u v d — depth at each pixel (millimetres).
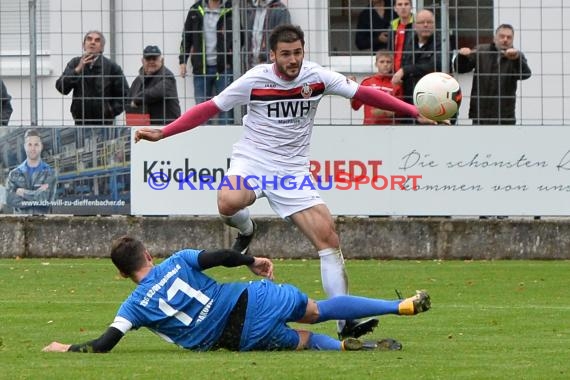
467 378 20438
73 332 27625
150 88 44312
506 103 43812
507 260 44312
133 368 21453
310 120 28094
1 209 45594
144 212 44969
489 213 44188
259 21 43906
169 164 44719
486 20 43562
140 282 23719
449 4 43531
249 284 23812
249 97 27812
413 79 43562
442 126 43938
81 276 39625
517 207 44094
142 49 45188
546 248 44344
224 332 23625
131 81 44594
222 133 44469
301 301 23828
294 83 27672
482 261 44000
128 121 44688
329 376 20516
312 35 45469
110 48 45375
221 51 44062
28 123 45906
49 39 46562
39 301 33750
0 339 25359
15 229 45562
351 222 44531
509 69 43562
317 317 23906
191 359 22578
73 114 45031
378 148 44094
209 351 23766
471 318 30047
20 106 46156
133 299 23672
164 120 44500
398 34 43750
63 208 45375
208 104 27891
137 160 44781
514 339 26234
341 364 21906
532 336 26734
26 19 47344
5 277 39406
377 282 38062
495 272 40500
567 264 42938
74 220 45344
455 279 38719
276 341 23750
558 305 32750
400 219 44469
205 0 43969
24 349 24484
